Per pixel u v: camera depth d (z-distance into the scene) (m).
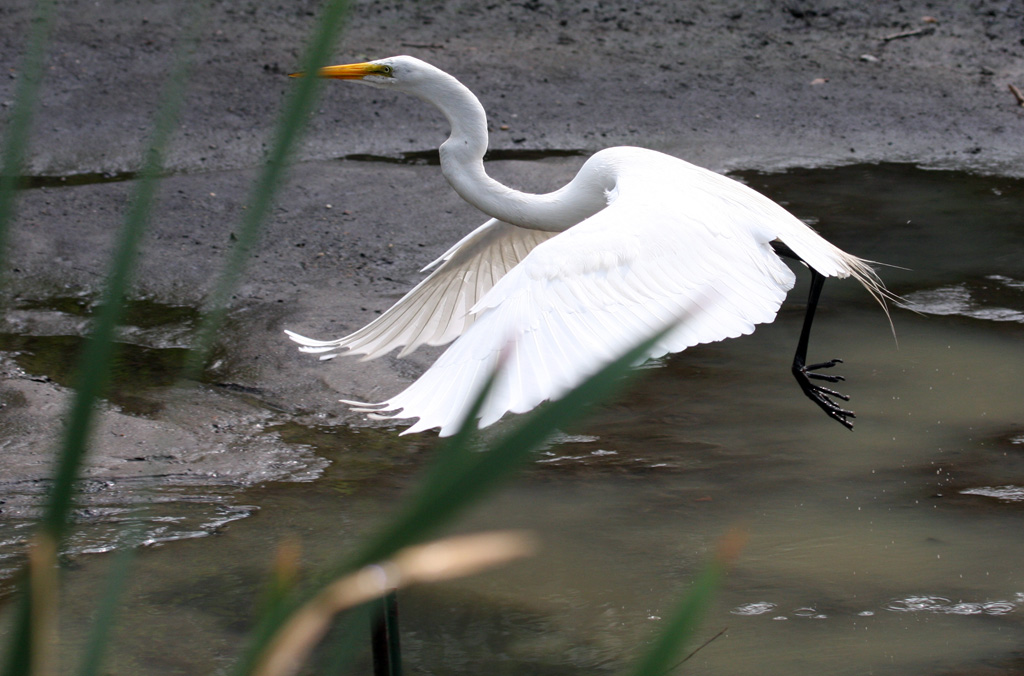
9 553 6.91
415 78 7.45
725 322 5.30
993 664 5.77
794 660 5.82
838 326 11.05
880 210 14.11
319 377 9.80
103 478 7.95
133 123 16.58
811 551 7.00
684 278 5.40
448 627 6.21
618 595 6.49
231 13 22.28
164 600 6.44
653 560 6.89
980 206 14.29
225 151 15.76
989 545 7.07
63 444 1.37
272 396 9.50
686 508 7.59
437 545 1.45
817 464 8.25
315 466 8.35
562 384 4.45
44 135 15.91
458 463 1.25
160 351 10.19
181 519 7.45
